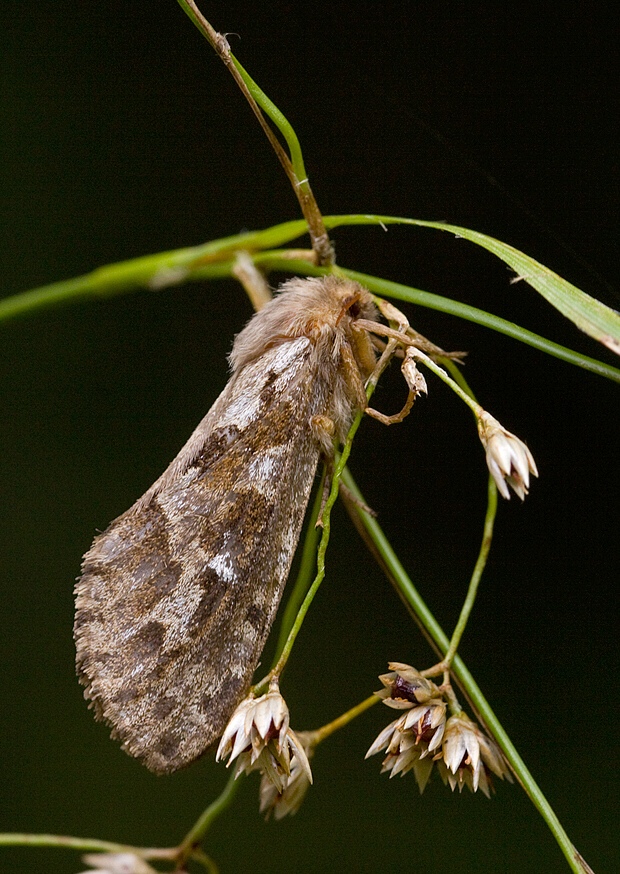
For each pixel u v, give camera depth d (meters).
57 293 0.16
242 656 0.15
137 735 0.15
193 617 0.15
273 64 0.19
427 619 0.15
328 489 0.15
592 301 0.15
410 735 0.15
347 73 0.19
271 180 0.20
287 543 0.15
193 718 0.15
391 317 0.15
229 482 0.15
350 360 0.15
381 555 0.15
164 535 0.15
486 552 0.15
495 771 0.15
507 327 0.15
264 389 0.15
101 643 0.15
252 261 0.16
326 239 0.16
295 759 0.15
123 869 0.15
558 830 0.15
